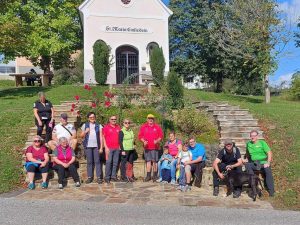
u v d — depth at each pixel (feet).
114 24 86.58
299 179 33.83
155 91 55.67
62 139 34.94
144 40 88.07
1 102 61.00
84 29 85.10
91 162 37.06
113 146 37.73
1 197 30.91
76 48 122.83
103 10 86.02
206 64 131.75
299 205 29.91
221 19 82.28
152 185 36.19
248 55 74.84
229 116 48.06
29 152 34.73
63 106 50.31
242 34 75.87
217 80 135.54
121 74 87.10
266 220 25.75
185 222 24.72
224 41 82.28
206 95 71.05
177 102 53.06
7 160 37.50
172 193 33.27
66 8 113.09
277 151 39.65
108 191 33.50
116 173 38.19
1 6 76.95
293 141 41.27
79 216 25.53
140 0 87.86
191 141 36.68
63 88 69.26
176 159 37.09
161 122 46.83
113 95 54.60
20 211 26.61
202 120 47.32
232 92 134.92
